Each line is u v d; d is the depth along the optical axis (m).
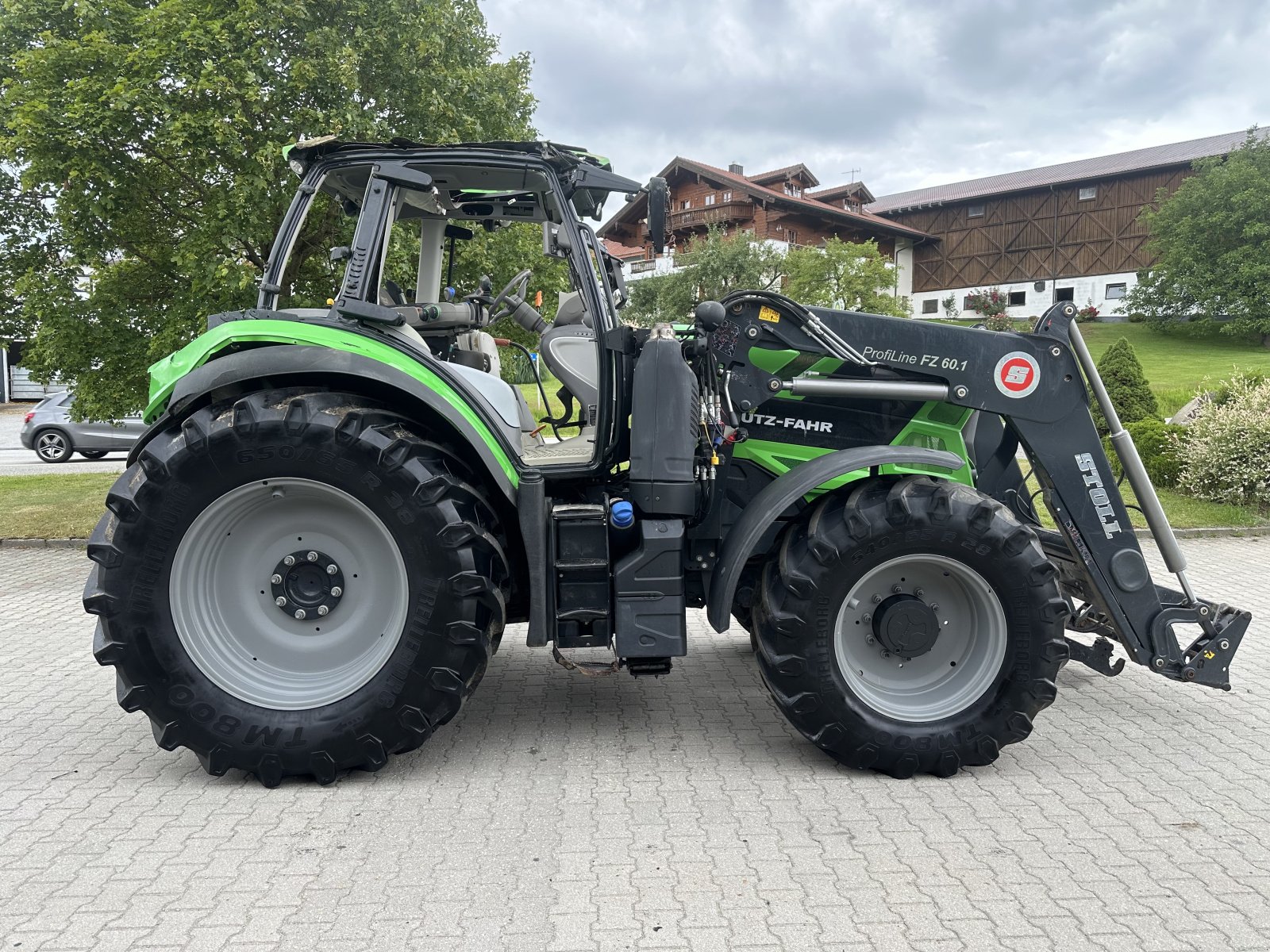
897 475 3.28
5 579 6.74
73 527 8.50
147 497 2.96
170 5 6.56
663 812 2.85
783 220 34.53
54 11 6.74
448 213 4.13
